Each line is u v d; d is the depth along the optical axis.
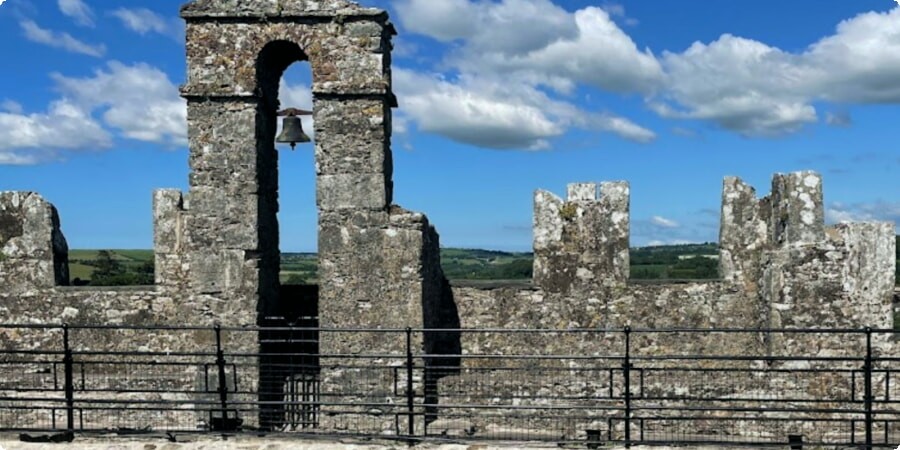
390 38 15.46
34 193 16.48
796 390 14.46
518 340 16.05
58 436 12.81
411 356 12.51
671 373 15.30
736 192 15.91
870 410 11.59
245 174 14.77
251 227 14.77
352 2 14.49
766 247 15.77
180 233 16.39
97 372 16.17
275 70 15.73
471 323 16.17
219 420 14.70
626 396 12.19
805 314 14.42
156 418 15.30
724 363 15.43
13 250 16.45
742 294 15.78
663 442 12.16
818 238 14.88
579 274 15.95
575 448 12.66
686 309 15.78
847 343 14.37
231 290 14.76
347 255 14.58
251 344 14.68
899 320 15.80
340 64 14.54
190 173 14.85
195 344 14.81
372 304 14.54
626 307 15.86
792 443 11.90
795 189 14.96
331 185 14.58
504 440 12.59
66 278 17.12
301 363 15.49
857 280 14.37
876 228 14.38
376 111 14.49
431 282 15.45
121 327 12.57
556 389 15.41
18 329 16.30
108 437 12.73
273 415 14.79
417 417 14.51
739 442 11.97
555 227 16.00
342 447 12.39
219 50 14.73
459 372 15.84
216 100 14.77
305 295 16.55
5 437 12.82
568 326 15.94
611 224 15.90
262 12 14.58
